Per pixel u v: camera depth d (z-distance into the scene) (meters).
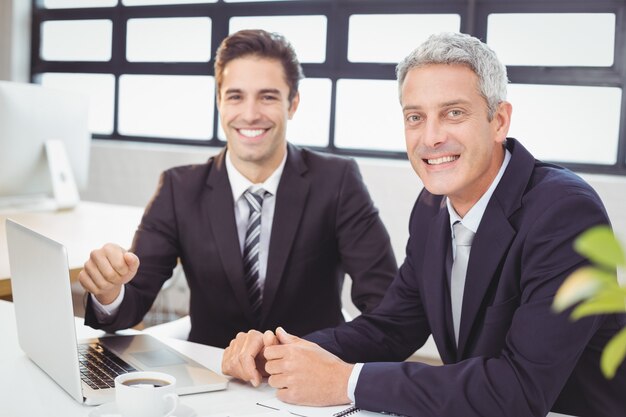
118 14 5.09
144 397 1.08
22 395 1.28
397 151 4.35
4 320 1.80
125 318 1.72
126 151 4.90
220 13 4.75
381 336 1.62
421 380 1.23
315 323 2.09
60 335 1.26
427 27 4.18
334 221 2.08
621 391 1.38
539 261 1.28
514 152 1.44
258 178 2.04
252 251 2.02
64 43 5.37
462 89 1.37
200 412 1.23
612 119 3.81
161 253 1.99
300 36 4.53
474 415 1.20
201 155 4.67
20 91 3.18
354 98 4.43
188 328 2.29
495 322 1.38
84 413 1.20
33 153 3.30
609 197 3.63
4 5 5.38
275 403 1.29
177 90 4.96
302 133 4.59
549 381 1.21
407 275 1.65
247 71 2.01
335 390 1.27
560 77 3.88
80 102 3.55
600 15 3.77
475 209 1.45
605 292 0.42
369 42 4.34
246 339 1.42
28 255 1.37
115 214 3.42
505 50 3.99
